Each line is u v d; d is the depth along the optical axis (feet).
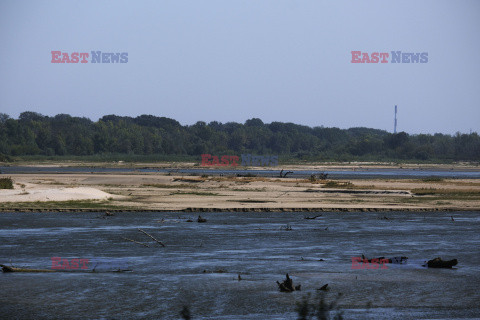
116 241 191.93
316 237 204.13
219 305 116.16
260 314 110.83
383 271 146.82
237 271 146.20
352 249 179.52
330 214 286.05
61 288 128.47
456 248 182.09
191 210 291.99
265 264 155.22
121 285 130.93
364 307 115.75
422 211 303.48
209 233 212.84
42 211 282.15
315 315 110.42
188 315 109.91
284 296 123.24
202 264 154.61
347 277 140.36
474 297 122.93
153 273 143.43
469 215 284.61
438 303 118.62
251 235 208.03
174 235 207.00
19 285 130.52
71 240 193.36
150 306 115.34
